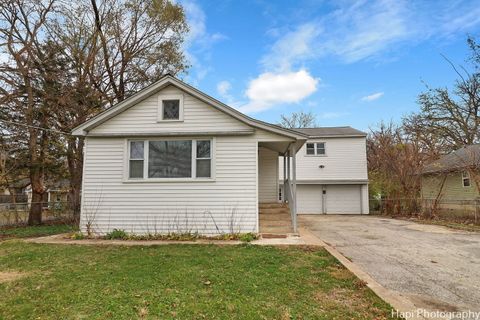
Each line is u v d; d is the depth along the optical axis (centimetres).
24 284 479
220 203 955
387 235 1053
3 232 1184
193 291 437
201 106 995
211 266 575
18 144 1553
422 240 943
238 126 981
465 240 943
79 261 631
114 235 930
